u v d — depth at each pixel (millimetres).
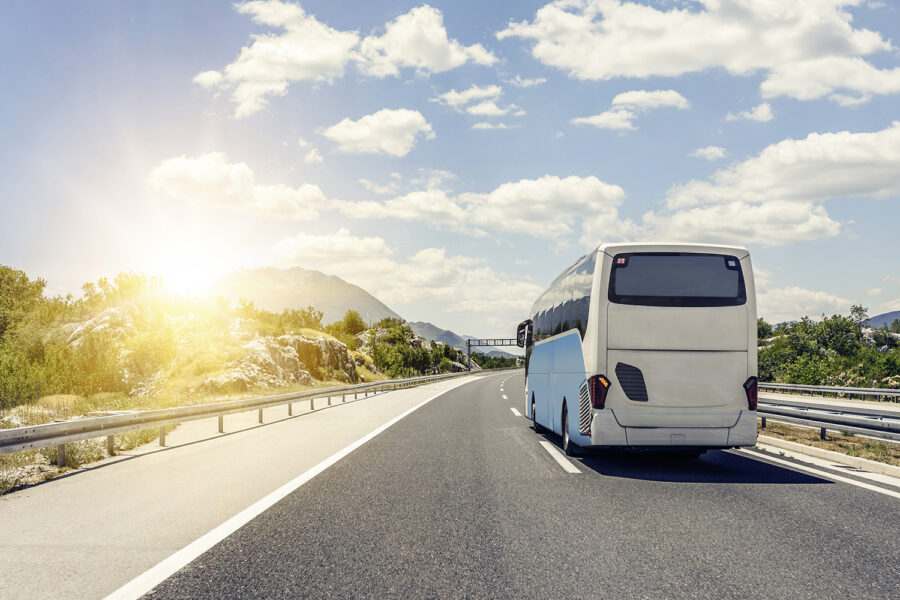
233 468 8562
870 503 6395
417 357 68625
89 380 25625
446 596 3727
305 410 20047
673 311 8508
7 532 5262
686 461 9445
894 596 3740
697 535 5125
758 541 4945
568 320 10180
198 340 32094
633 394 8438
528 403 15383
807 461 9547
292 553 4605
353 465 8750
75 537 5082
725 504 6340
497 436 12391
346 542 4910
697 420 8414
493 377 62438
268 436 12500
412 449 10414
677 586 3904
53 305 48562
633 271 8609
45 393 22984
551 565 4328
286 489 7055
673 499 6582
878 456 9602
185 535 5133
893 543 4887
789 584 3945
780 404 13297
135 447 11180
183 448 10898
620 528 5355
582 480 7699
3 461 8742
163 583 3953
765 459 9750
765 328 70562
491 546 4797
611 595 3744
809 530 5289
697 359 8469
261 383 30531
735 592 3797
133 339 32125
